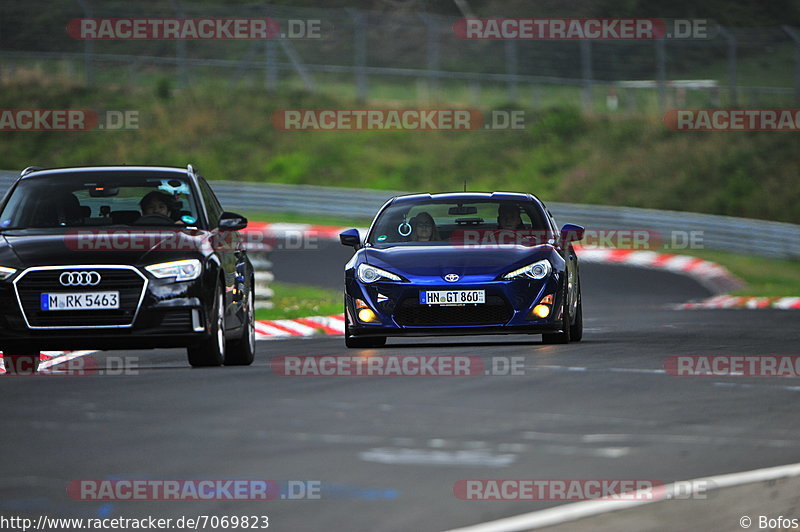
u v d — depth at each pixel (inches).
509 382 1210.0
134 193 3014.3
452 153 6067.9
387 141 6200.8
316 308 2775.6
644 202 5457.7
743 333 2023.9
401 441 833.5
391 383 1200.8
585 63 7352.4
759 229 4532.5
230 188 5270.7
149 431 874.1
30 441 830.5
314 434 863.1
